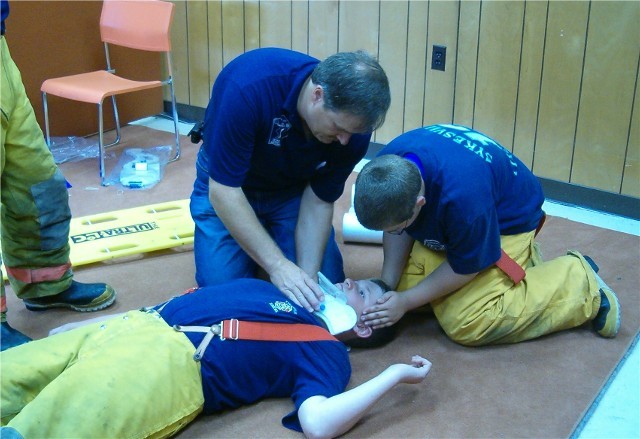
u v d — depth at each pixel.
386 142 3.69
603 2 2.85
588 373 1.97
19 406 1.58
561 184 3.18
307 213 2.13
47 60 3.68
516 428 1.74
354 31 3.58
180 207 2.94
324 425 1.63
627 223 2.98
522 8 3.05
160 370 1.60
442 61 3.34
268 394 1.82
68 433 1.46
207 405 1.74
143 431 1.55
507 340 2.08
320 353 1.75
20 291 2.17
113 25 3.60
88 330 1.71
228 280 2.16
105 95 3.25
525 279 2.05
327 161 2.00
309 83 1.76
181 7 4.13
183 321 1.73
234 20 3.96
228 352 1.71
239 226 1.89
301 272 1.89
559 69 3.04
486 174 1.88
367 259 2.63
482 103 3.30
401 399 1.85
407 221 1.75
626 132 2.95
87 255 2.51
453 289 1.99
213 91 1.92
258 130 1.86
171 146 3.86
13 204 2.00
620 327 2.19
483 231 1.84
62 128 3.84
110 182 3.30
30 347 1.64
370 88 1.57
